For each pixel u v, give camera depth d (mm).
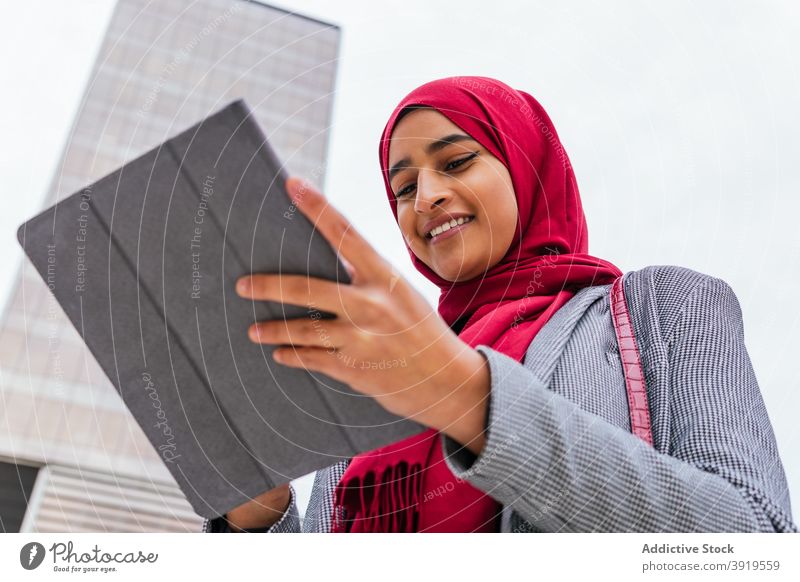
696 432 673
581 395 736
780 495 645
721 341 780
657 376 764
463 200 1008
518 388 535
